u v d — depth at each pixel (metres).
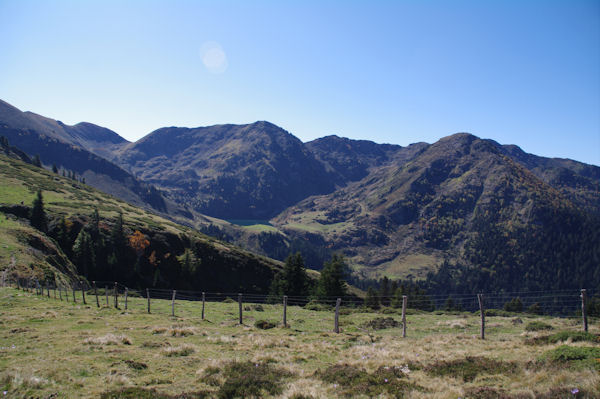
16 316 25.03
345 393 11.30
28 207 83.12
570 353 12.06
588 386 9.15
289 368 14.91
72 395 10.95
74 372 13.16
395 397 10.66
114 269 85.00
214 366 14.67
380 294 99.69
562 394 9.07
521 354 14.88
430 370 13.54
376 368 14.24
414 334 25.67
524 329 25.34
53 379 12.05
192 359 16.28
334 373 13.55
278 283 88.88
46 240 64.19
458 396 10.24
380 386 11.65
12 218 73.88
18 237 56.19
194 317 32.41
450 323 29.91
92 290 56.56
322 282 75.69
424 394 10.72
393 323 30.23
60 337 18.97
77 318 26.58
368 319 34.94
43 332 20.30
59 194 109.38
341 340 21.95
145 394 11.10
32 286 41.84
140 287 85.12
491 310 42.25
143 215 122.12
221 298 91.81
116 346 17.80
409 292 99.81
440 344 19.64
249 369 14.36
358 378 12.74
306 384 12.56
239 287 102.19
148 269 90.69
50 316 26.05
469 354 15.89
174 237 104.12
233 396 11.63
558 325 26.08
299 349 19.00
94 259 82.00
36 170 137.50
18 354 15.27
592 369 10.40
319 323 31.20
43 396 10.64
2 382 11.33
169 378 13.55
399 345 19.70
